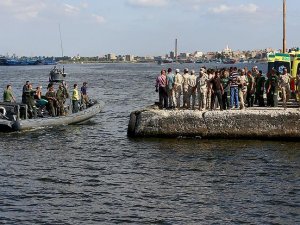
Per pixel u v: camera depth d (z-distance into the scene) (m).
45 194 14.45
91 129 27.16
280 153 19.28
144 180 15.91
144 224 12.09
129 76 113.81
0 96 49.28
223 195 14.24
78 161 18.75
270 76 24.25
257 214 12.70
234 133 21.78
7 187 15.11
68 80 92.56
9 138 23.78
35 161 18.73
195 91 23.47
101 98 50.47
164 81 23.88
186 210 13.04
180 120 22.34
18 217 12.55
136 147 21.08
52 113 28.56
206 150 20.06
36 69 171.88
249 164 17.73
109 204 13.56
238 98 23.50
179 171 16.97
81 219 12.45
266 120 21.50
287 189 14.70
